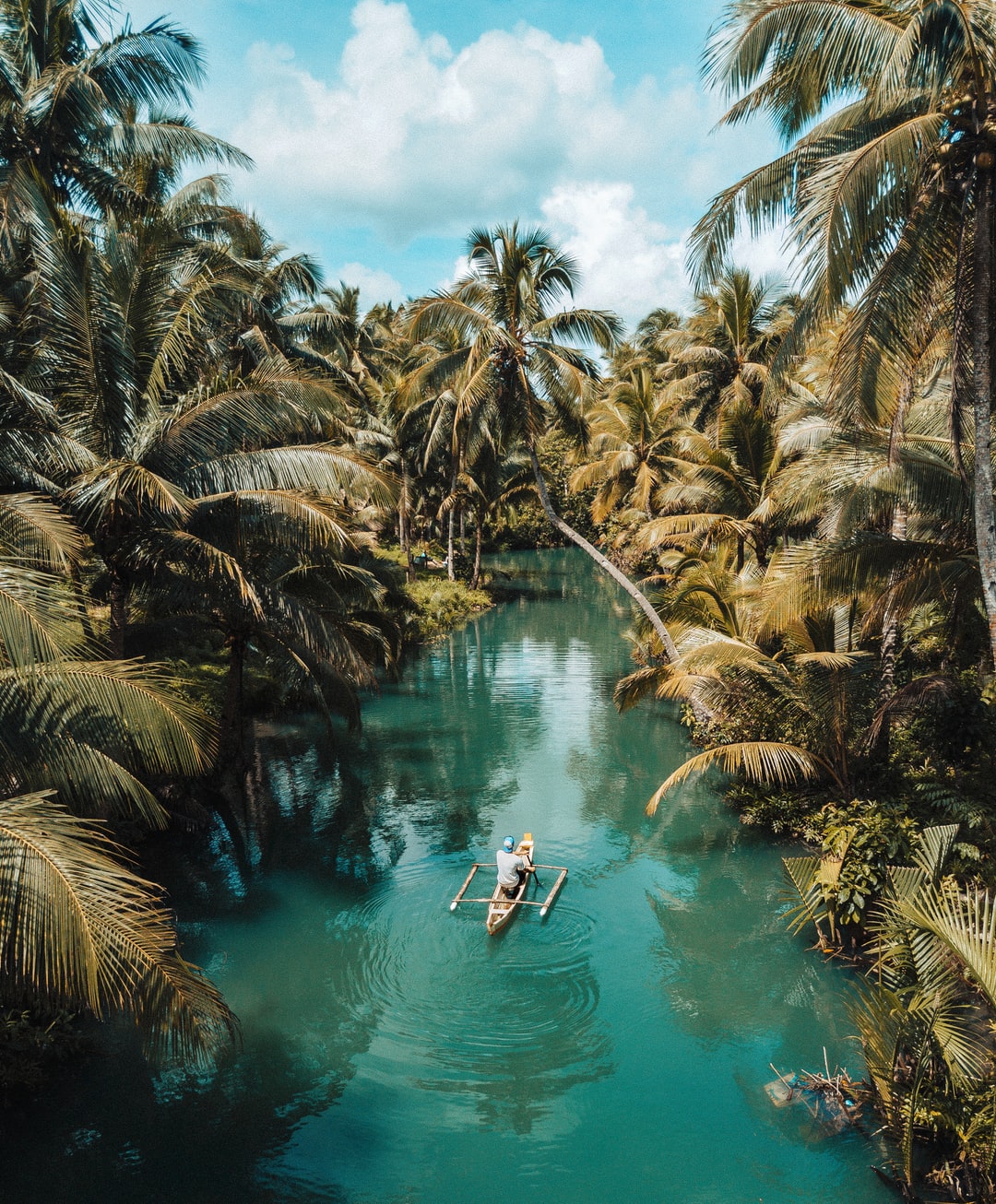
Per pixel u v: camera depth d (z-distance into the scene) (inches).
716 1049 374.6
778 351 457.4
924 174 399.5
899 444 498.6
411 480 1769.2
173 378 526.9
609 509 1749.5
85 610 426.6
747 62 417.4
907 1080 306.8
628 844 607.5
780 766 571.2
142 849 587.5
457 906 507.5
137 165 821.9
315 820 647.8
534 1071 360.2
